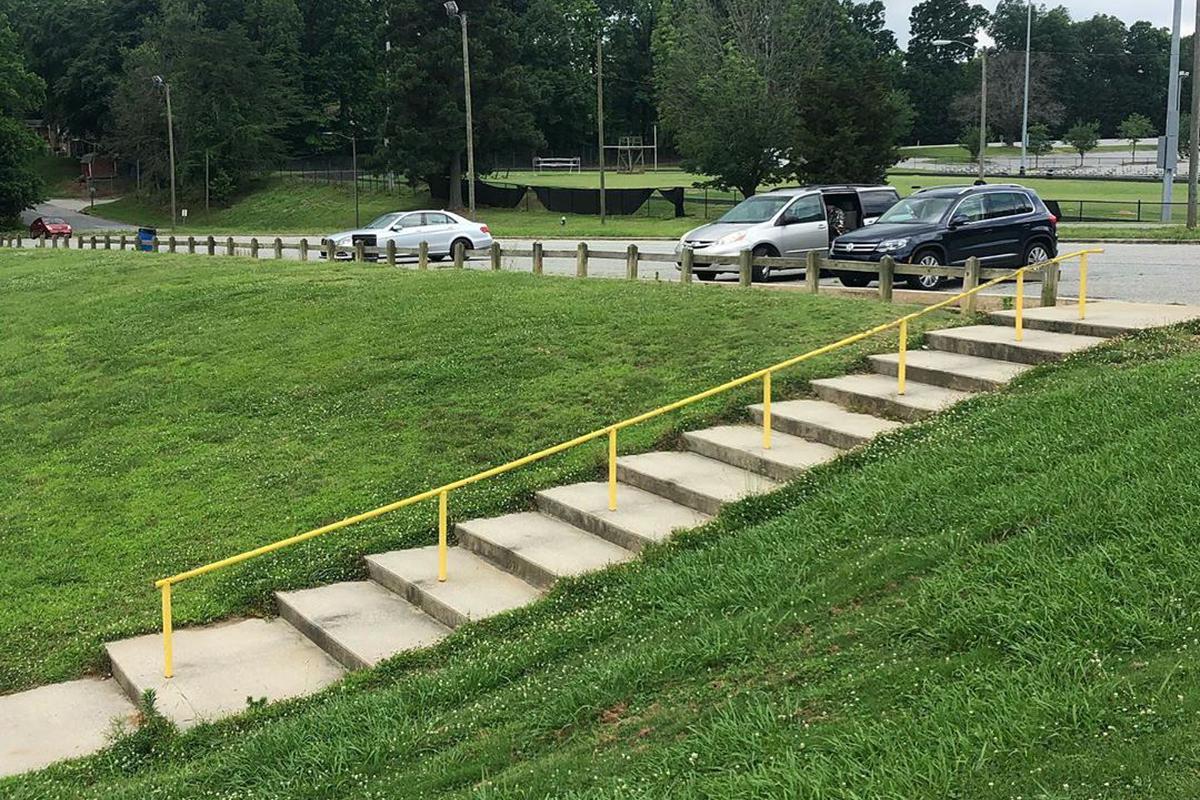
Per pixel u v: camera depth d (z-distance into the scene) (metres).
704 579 7.00
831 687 4.96
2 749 6.58
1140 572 5.30
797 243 20.20
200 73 79.06
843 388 10.58
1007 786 3.87
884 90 47.41
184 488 11.02
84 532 10.20
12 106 72.25
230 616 8.39
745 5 57.03
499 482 10.09
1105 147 113.38
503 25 69.00
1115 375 8.89
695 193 67.44
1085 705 4.26
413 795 4.92
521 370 12.97
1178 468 6.41
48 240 52.22
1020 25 127.00
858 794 3.96
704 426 10.48
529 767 4.89
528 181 81.12
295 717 6.38
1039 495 6.54
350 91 98.56
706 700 5.21
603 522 8.55
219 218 75.81
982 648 4.99
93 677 7.67
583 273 18.16
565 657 6.48
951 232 17.92
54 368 16.25
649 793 4.29
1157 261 22.11
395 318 16.02
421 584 8.13
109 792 5.75
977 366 10.70
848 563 6.50
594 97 103.44
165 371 15.17
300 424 12.43
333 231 64.75
